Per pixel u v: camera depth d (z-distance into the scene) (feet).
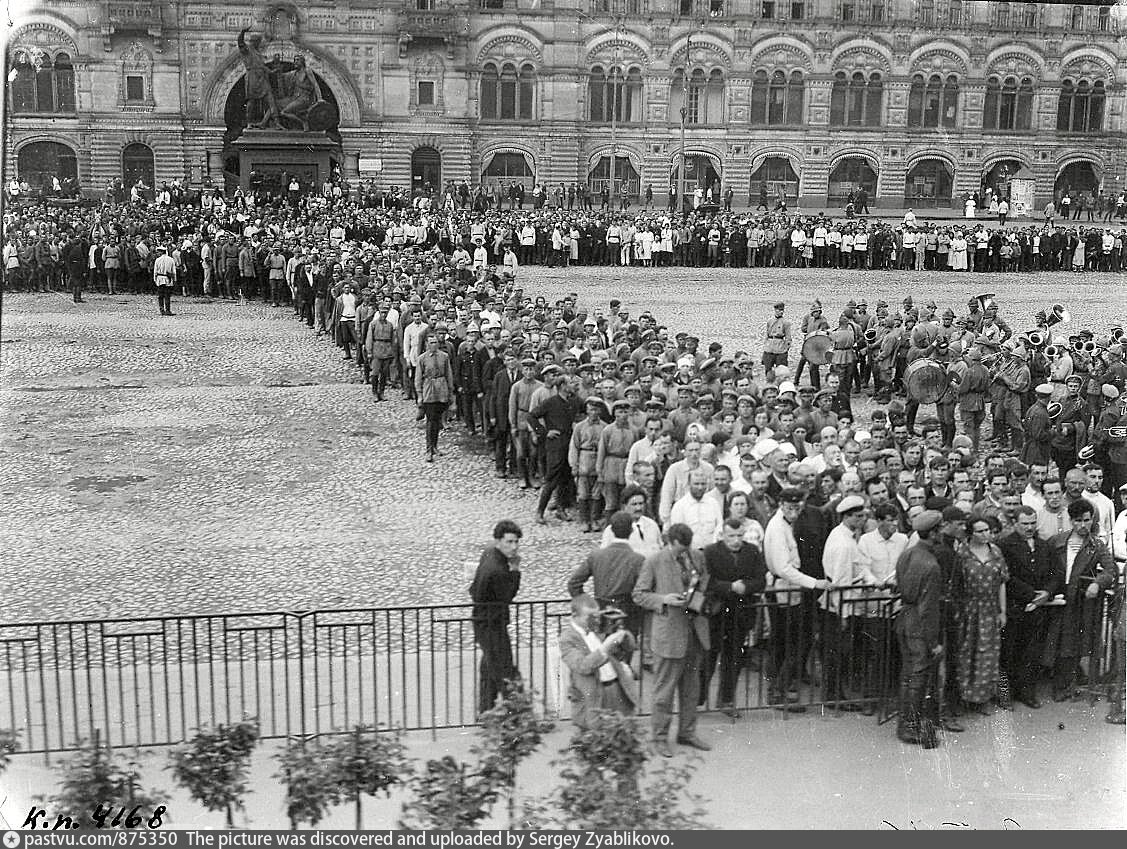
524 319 105.29
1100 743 48.88
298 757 39.06
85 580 65.92
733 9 292.81
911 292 177.68
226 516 77.36
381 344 108.37
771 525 52.16
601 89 294.46
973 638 50.55
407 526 75.66
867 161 300.61
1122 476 77.46
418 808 38.11
